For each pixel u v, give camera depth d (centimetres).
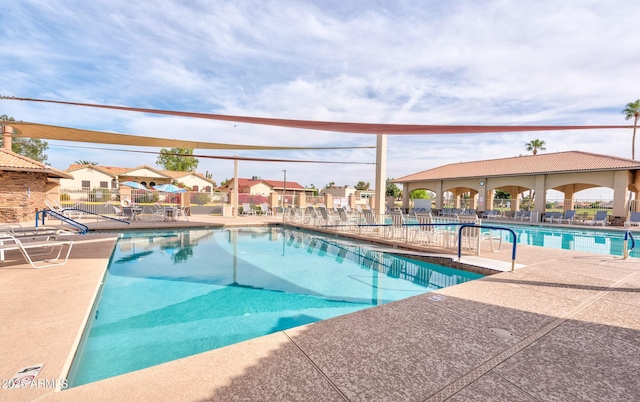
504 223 1836
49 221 1296
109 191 2075
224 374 195
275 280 577
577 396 177
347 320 287
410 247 793
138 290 504
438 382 189
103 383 185
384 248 834
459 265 609
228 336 347
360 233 1034
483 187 2158
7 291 376
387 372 199
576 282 430
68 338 255
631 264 561
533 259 617
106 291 497
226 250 866
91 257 589
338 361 212
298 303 459
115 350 310
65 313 307
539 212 1858
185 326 373
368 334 256
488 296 363
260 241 1035
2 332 264
